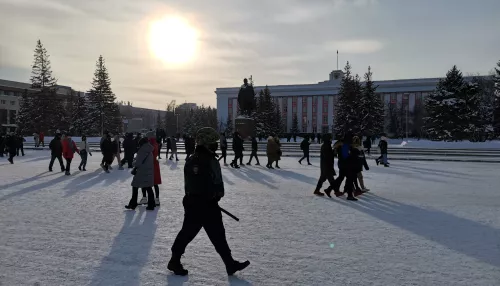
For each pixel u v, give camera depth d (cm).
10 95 10631
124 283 406
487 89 6044
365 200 941
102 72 7050
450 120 4653
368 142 2908
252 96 4053
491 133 4769
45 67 6656
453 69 4831
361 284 404
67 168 1454
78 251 518
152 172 800
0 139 2562
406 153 3058
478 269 452
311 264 469
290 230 639
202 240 578
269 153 1758
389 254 510
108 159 1547
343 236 603
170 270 441
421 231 635
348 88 6438
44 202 888
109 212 781
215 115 13912
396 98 10594
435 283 407
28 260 478
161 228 650
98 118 6994
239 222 696
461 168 1823
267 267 459
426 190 1110
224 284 405
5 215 744
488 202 914
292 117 11712
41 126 6550
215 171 428
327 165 992
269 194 1023
